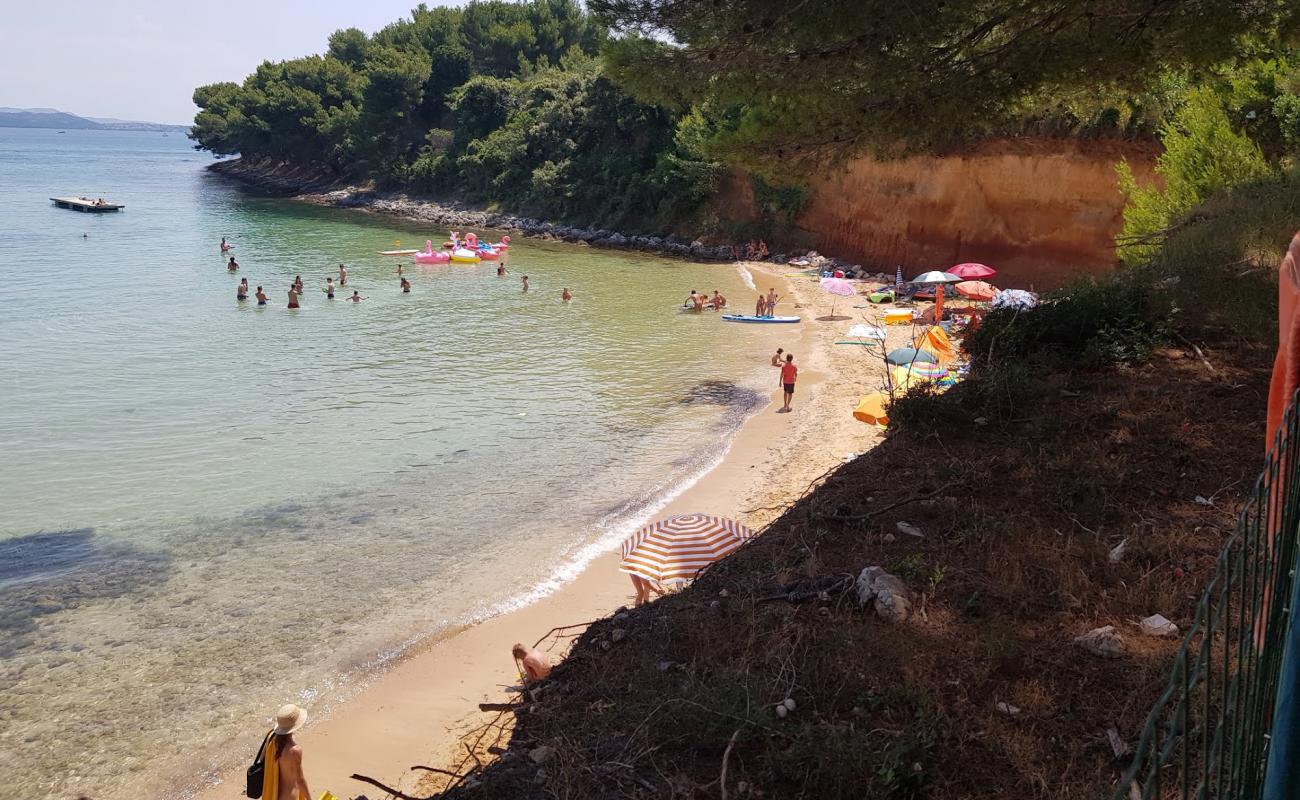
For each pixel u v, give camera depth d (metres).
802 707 6.78
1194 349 12.58
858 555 9.03
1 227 67.50
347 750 10.72
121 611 13.88
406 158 91.88
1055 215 40.25
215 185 117.75
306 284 45.06
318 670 12.39
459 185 84.75
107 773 10.45
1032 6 13.16
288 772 8.98
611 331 34.47
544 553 15.78
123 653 12.77
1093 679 6.63
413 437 22.03
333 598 14.30
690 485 18.72
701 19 13.18
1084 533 8.71
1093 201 38.75
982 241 43.25
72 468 19.86
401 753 10.62
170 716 11.44
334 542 16.30
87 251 55.78
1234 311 12.77
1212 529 8.45
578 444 21.52
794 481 18.34
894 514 9.80
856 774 5.92
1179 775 5.42
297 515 17.44
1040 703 6.43
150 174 142.50
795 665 7.28
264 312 37.91
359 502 18.08
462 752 10.39
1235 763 2.79
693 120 60.25
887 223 48.44
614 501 18.05
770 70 13.70
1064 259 40.09
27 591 14.44
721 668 7.45
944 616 7.68
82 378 27.25
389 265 52.50
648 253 59.62
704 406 24.53
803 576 8.77
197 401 25.02
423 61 92.81
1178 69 14.21
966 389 12.32
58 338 32.62
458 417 23.62
